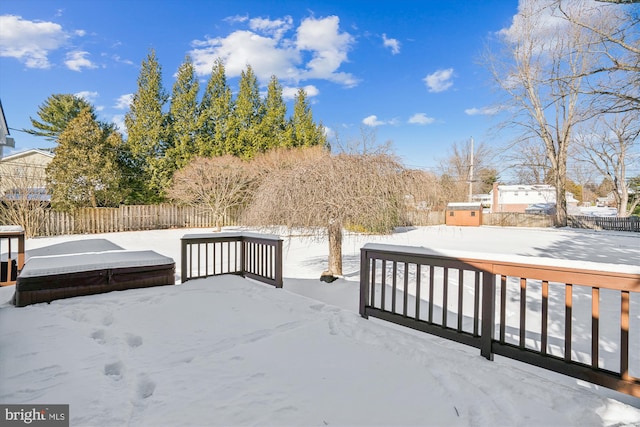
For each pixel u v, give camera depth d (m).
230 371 2.04
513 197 29.06
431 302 2.59
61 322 2.83
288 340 2.53
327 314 3.13
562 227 19.12
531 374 2.01
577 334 3.24
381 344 2.46
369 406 1.68
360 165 5.12
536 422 1.56
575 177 22.41
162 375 1.99
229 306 3.36
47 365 2.08
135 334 2.65
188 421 1.55
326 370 2.06
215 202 15.69
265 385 1.88
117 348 2.36
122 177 15.53
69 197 13.51
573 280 1.89
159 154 17.28
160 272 4.14
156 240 11.27
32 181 12.84
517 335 3.23
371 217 4.92
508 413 1.63
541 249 9.82
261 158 16.48
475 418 1.59
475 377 1.94
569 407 1.67
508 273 2.15
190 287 4.06
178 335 2.63
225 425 1.52
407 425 1.54
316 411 1.63
